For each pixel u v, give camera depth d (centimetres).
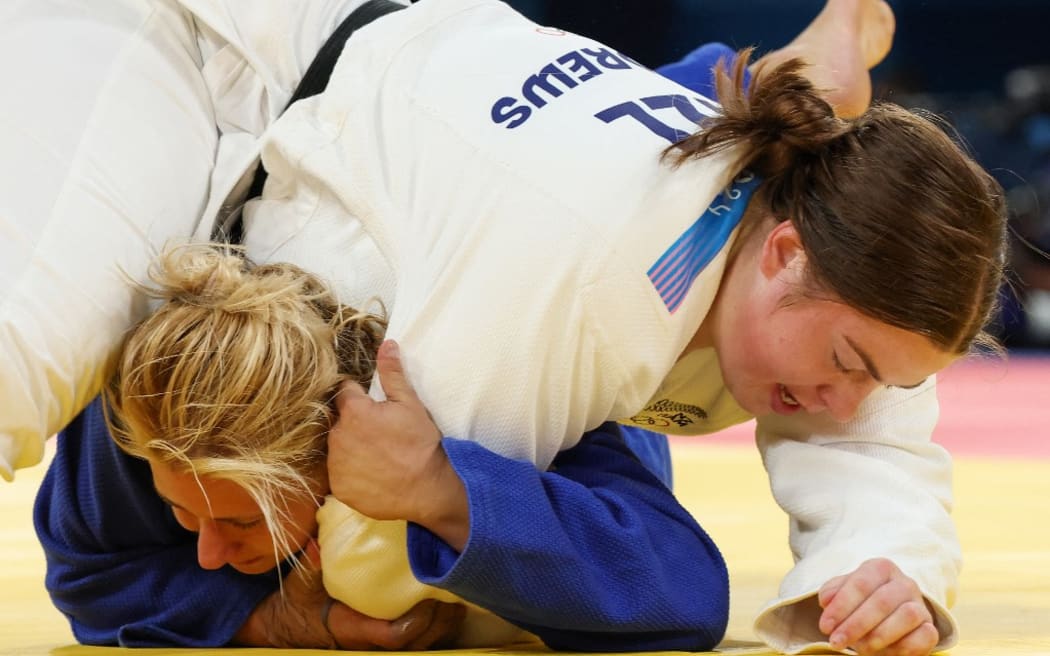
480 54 405
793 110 373
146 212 391
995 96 1973
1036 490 889
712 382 427
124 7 420
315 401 360
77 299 369
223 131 430
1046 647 387
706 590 381
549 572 354
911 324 353
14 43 394
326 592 394
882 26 614
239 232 418
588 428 397
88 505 411
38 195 375
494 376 362
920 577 369
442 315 367
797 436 414
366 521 370
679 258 371
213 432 355
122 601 408
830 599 361
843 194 357
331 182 391
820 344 366
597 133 379
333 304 379
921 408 411
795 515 401
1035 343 1967
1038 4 1942
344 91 406
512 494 350
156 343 358
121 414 371
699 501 806
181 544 415
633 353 373
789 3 1891
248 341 355
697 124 391
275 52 433
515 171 372
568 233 364
